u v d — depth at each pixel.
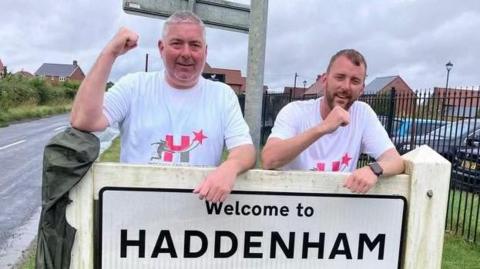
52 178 1.55
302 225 1.75
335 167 2.10
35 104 39.84
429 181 1.80
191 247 1.70
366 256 1.81
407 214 1.82
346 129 2.12
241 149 1.80
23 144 16.41
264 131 14.09
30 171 10.62
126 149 1.93
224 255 1.72
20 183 9.15
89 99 1.56
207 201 1.68
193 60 1.86
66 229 1.60
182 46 1.85
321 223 1.76
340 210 1.77
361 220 1.79
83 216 1.62
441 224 1.83
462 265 4.83
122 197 1.64
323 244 1.77
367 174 1.73
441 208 1.82
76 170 1.56
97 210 1.64
